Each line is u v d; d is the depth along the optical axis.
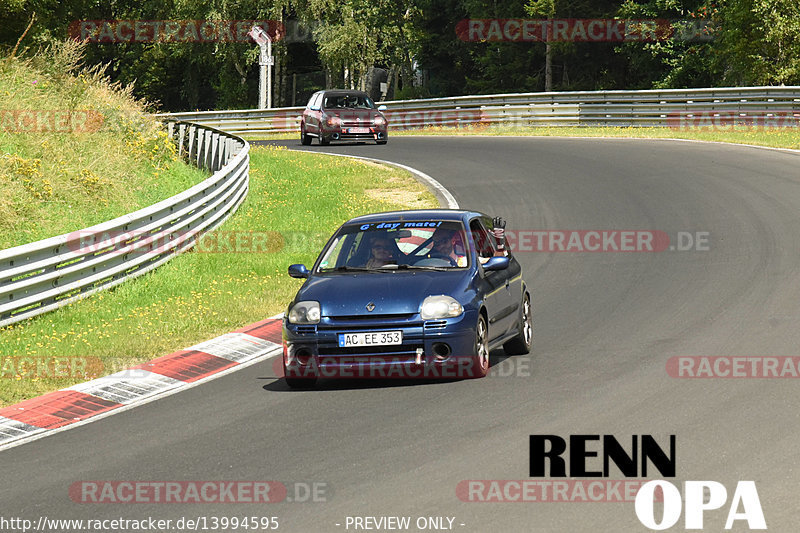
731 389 33.28
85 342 44.62
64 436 32.38
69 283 52.53
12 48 119.44
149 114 103.12
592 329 44.50
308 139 136.38
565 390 34.16
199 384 38.72
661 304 48.56
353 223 41.41
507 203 82.62
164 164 90.75
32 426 33.94
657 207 76.94
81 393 37.62
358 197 87.00
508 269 41.12
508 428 29.81
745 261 57.31
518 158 108.62
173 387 38.50
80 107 92.94
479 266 38.75
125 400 36.84
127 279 57.06
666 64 196.50
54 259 51.16
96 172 78.44
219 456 28.72
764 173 89.38
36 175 72.69
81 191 73.94
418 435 29.55
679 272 55.88
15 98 88.81
